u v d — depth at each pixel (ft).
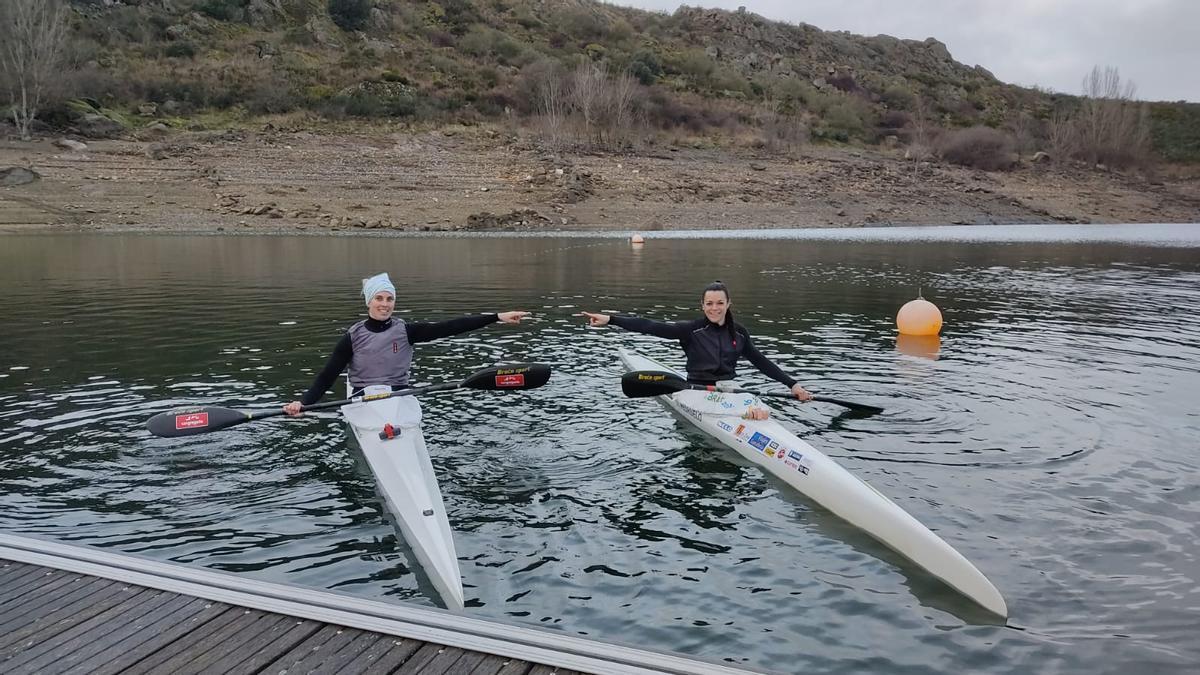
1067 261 79.00
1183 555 16.12
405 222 106.42
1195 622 13.74
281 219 102.68
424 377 30.12
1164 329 41.34
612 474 20.56
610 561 15.93
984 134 180.65
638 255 80.43
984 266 73.72
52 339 36.04
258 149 119.96
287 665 11.07
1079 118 206.90
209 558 15.62
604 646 11.51
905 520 16.33
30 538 14.75
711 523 17.79
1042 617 13.96
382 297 22.20
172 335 37.17
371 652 11.39
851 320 43.73
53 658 11.16
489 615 13.83
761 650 12.97
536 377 23.04
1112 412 25.82
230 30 155.43
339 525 17.26
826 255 82.53
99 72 124.98
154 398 26.40
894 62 278.46
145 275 59.31
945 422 24.75
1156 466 20.97
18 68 107.96
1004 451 22.11
